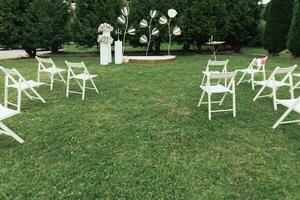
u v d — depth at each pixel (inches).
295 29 485.1
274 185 127.0
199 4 572.4
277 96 258.5
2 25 524.7
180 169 140.1
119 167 141.9
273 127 184.9
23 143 166.9
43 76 356.8
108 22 567.2
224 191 123.6
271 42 542.3
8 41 547.8
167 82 311.4
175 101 242.2
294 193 121.4
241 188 125.6
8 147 162.2
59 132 181.2
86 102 241.6
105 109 223.3
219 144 165.2
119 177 133.8
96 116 208.4
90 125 192.1
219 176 134.3
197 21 575.5
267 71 380.5
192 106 229.6
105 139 171.5
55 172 137.3
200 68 402.3
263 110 219.9
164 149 159.5
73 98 254.1
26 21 538.6
